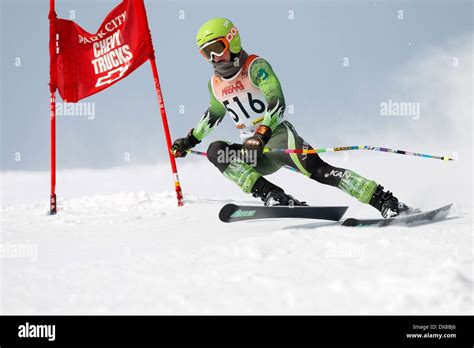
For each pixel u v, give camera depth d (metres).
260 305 8.40
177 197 25.31
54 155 25.52
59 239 17.14
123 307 8.60
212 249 12.20
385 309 8.02
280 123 18.20
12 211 26.12
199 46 17.66
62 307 8.72
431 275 8.96
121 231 18.56
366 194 17.23
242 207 16.11
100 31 26.27
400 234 13.20
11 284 10.05
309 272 9.91
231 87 18.08
